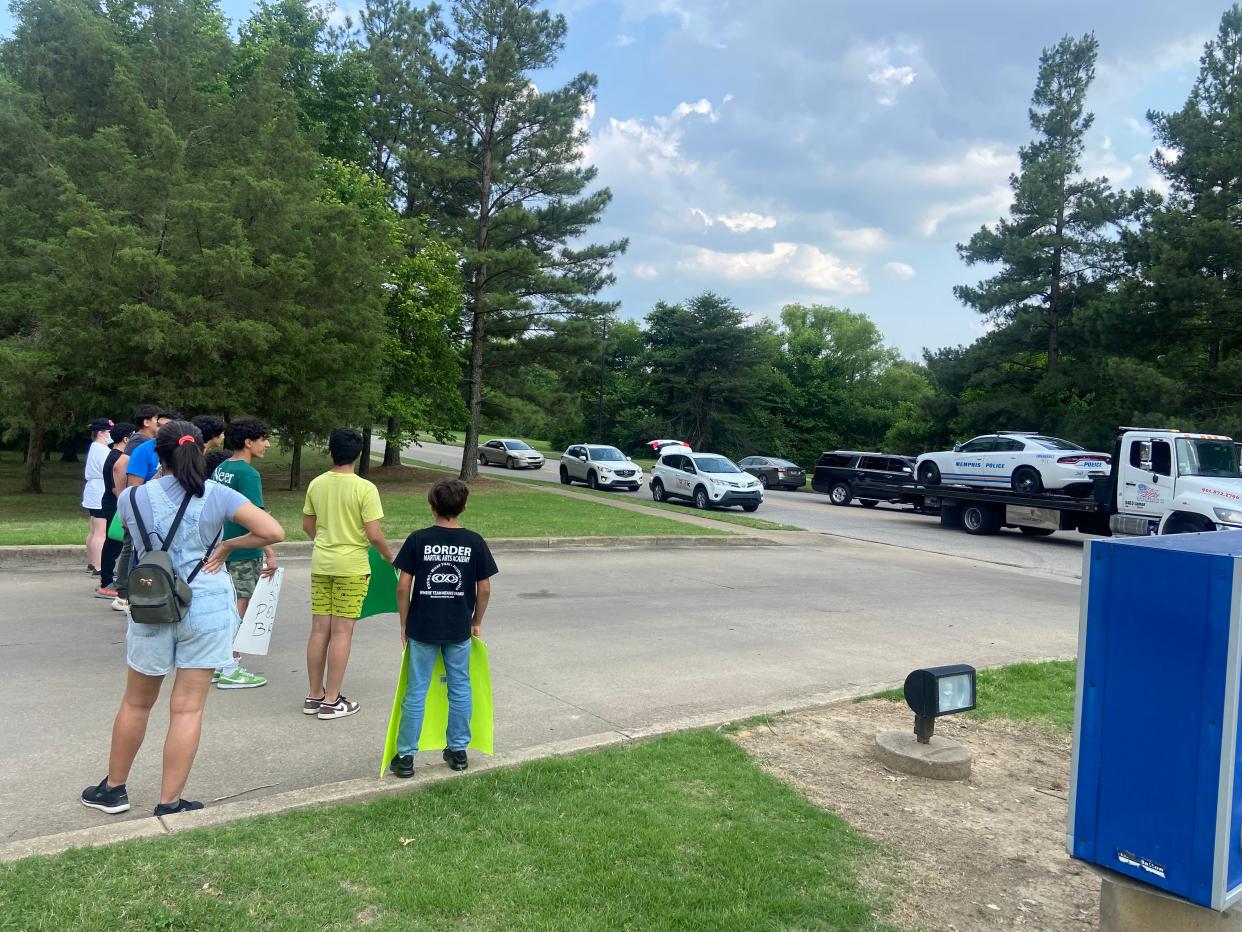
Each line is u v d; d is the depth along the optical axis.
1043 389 35.34
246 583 6.63
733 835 4.18
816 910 3.59
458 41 29.58
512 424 34.09
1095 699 2.96
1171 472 16.36
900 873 3.99
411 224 26.89
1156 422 27.50
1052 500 19.64
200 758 5.05
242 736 5.44
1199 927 2.79
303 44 31.56
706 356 66.12
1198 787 2.71
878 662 8.18
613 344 55.34
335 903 3.38
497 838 4.02
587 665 7.60
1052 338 36.53
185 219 16.44
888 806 4.75
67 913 3.17
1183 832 2.74
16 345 17.23
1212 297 27.19
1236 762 2.66
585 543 15.74
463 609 4.76
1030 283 35.91
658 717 6.19
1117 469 17.55
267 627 6.43
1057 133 38.31
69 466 34.09
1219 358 30.45
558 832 4.10
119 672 6.65
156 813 4.14
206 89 25.38
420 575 4.71
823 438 68.06
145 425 8.00
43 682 6.35
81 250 15.38
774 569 14.26
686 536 16.88
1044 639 9.62
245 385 16.83
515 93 29.19
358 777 4.83
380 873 3.63
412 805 4.32
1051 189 36.44
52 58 21.23
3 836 3.99
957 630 9.91
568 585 11.75
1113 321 30.48
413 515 17.91
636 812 4.36
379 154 32.50
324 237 18.33
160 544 4.11
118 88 19.44
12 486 23.59
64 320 15.60
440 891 3.51
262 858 3.68
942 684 5.38
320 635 5.86
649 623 9.51
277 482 27.72
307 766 4.98
